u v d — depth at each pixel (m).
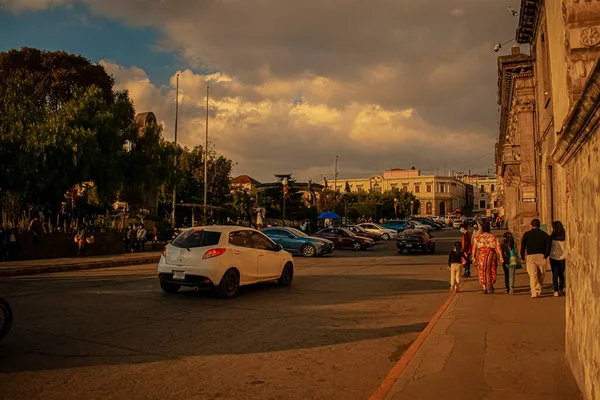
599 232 3.74
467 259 15.08
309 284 14.23
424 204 123.38
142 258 22.22
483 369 5.70
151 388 5.37
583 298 4.50
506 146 25.86
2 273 16.12
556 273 11.29
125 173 29.70
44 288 12.93
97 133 27.03
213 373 5.93
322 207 63.53
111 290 12.61
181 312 9.77
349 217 72.88
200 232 11.91
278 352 6.91
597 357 3.83
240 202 52.84
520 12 21.03
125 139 29.77
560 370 5.61
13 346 7.06
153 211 41.06
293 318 9.30
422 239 27.22
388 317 9.53
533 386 5.07
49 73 42.84
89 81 44.53
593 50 5.34
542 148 20.23
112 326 8.43
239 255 11.89
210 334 7.94
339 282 14.73
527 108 24.31
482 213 141.12
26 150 24.16
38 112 26.50
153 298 11.40
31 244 21.94
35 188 24.84
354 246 31.03
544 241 11.08
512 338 7.22
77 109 26.58
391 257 25.03
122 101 29.89
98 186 27.53
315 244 25.02
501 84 28.61
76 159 24.95
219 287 11.33
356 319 9.30
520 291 12.23
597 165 3.78
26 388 5.32
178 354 6.74
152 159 30.81
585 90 3.41
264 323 8.83
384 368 6.23
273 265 13.10
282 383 5.59
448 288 13.48
